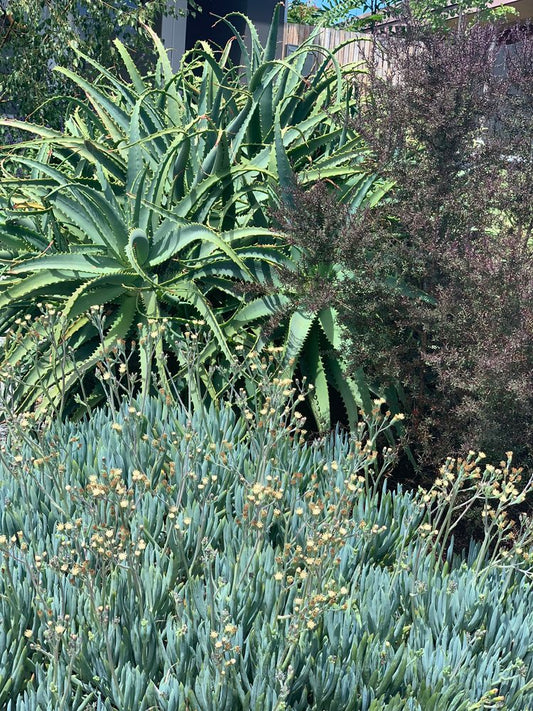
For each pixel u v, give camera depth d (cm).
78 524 230
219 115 539
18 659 215
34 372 467
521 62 475
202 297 470
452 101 431
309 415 493
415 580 251
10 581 237
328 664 214
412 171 449
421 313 410
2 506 282
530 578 292
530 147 459
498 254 388
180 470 298
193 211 509
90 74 970
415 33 478
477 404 381
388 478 446
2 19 968
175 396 475
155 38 640
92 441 341
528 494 390
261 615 238
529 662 240
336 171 529
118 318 479
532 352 363
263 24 1277
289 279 452
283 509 291
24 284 466
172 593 228
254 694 204
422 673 222
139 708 203
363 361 444
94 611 218
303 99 626
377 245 446
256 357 349
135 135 508
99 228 495
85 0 939
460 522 409
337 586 245
